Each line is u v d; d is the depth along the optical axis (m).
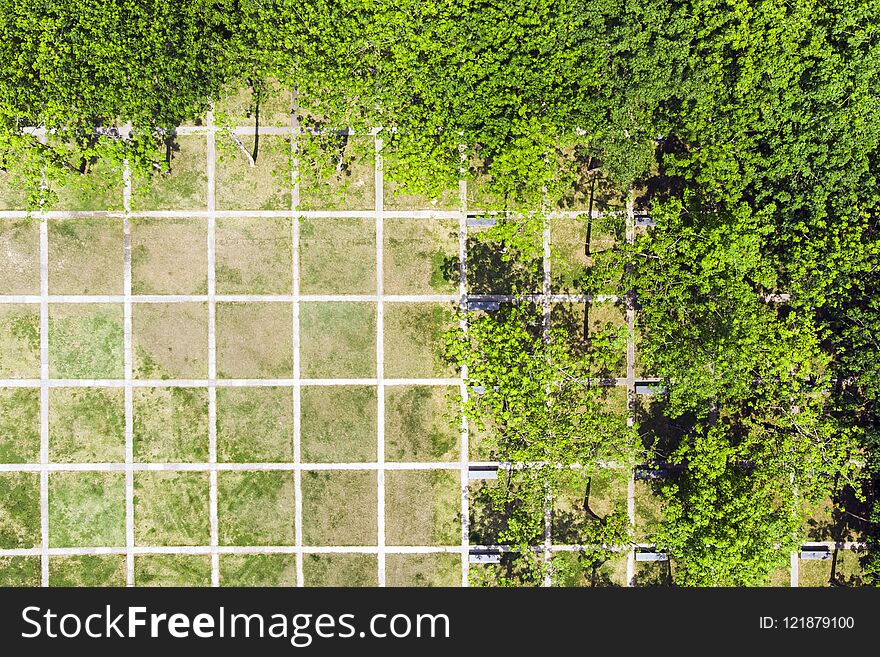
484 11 15.21
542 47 15.31
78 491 17.61
